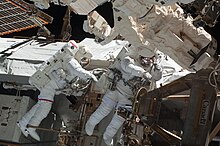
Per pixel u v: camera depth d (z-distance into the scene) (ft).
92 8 18.75
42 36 32.89
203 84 17.22
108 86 24.35
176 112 25.16
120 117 23.76
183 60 18.13
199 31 17.97
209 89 17.07
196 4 17.29
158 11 17.79
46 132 30.73
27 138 29.43
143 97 20.67
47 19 28.09
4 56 30.32
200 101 17.16
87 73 24.00
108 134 24.11
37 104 26.05
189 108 17.26
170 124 25.30
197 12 17.53
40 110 25.76
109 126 24.07
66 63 24.59
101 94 26.53
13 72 29.22
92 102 26.84
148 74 22.11
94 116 24.47
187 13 18.06
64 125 29.35
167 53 18.39
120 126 24.06
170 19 17.78
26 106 29.19
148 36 18.38
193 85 17.43
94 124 24.58
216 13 17.06
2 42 33.12
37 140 29.07
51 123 31.07
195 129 17.02
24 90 31.37
